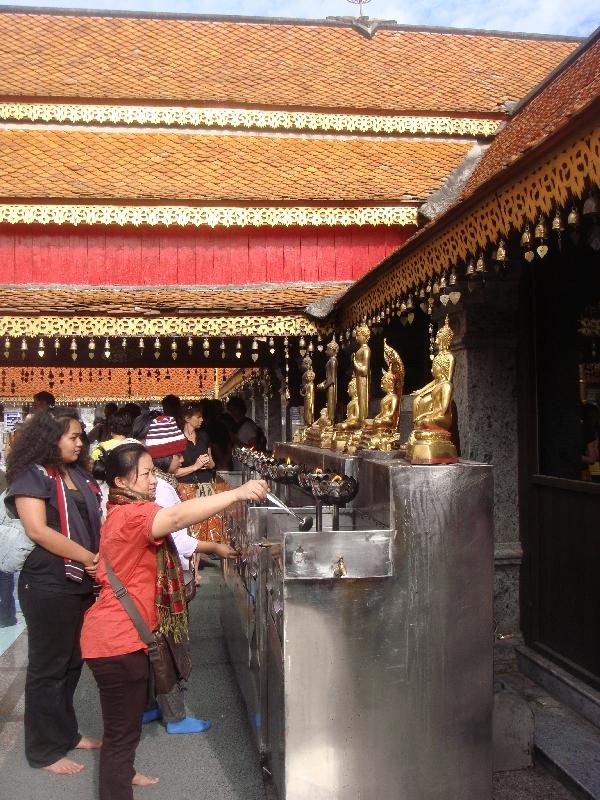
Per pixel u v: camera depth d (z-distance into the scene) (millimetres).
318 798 3178
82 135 10828
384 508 3379
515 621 5562
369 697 3193
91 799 3803
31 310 7953
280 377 11547
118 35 12570
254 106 11117
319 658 3172
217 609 7531
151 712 4828
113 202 9773
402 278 5598
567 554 4949
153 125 11031
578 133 3025
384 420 4367
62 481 4094
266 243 10305
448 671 3258
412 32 13656
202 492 7586
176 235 10180
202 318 8289
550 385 5215
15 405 19516
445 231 4594
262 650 3965
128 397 19828
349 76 12055
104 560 3422
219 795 3826
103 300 8703
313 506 4766
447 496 3271
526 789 3822
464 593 3275
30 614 4023
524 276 5457
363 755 3199
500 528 5586
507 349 5652
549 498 5199
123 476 3527
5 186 9547
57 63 11492
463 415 5680
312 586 3164
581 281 4789
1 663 5895
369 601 3197
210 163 10492
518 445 5609
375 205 10180
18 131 10719
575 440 4875
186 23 13148
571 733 4297
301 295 9234
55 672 4098
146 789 3883
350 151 11062
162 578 3500
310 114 11172
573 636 4883
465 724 3271
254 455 6047
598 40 8016
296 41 13055
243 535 4832
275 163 10633
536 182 3430
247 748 4363
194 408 8320
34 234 9930
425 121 11266
